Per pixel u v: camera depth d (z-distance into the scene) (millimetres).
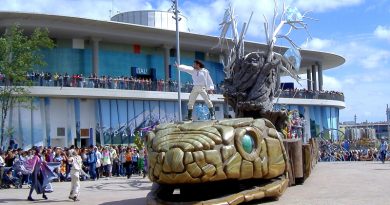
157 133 10766
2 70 32625
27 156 23203
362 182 15742
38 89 38500
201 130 10422
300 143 14945
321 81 62375
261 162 10898
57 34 43656
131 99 44500
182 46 50500
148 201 10664
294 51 18109
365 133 68938
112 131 43719
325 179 16672
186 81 51344
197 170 9711
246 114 16078
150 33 47156
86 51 45844
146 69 49688
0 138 37531
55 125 41500
